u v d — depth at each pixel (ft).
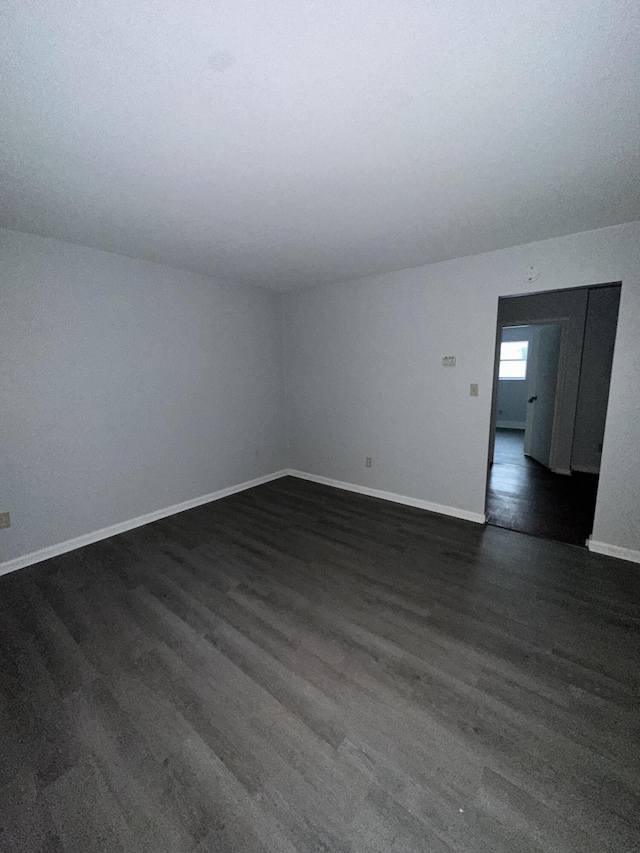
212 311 12.41
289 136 4.79
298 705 5.10
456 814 3.81
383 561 8.85
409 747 4.50
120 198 6.49
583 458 15.85
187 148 5.03
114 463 10.32
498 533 10.23
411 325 11.48
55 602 7.41
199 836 3.67
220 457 13.21
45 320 8.77
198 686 5.42
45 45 3.37
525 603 7.21
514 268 9.35
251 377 14.03
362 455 13.47
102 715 4.99
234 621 6.81
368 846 3.57
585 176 5.90
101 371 9.84
